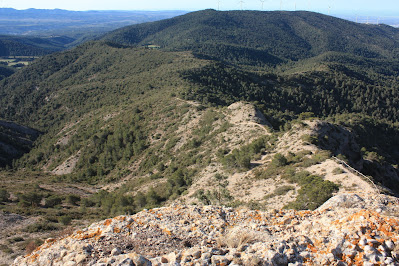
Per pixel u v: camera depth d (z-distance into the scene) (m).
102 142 84.31
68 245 8.87
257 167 35.66
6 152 99.50
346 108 136.00
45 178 72.75
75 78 182.88
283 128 55.38
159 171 57.31
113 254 8.08
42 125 138.88
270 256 7.20
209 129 63.84
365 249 7.10
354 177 24.41
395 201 9.77
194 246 8.34
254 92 125.94
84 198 47.91
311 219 9.66
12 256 19.03
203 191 33.75
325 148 39.91
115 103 122.62
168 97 96.25
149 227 9.80
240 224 9.88
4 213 29.91
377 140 96.62
